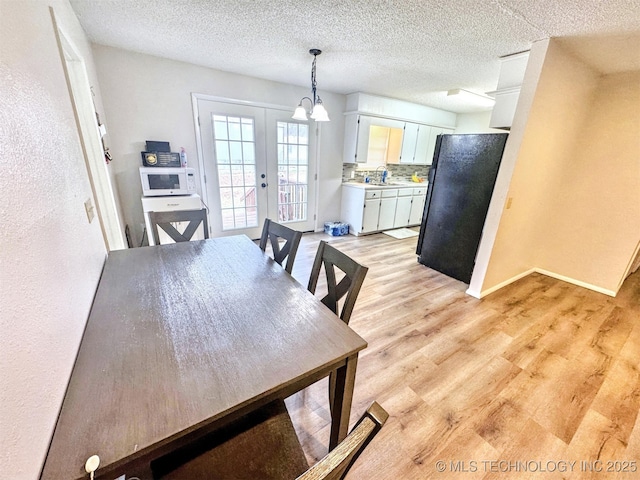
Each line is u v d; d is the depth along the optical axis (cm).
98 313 109
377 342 209
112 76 278
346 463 52
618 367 188
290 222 457
